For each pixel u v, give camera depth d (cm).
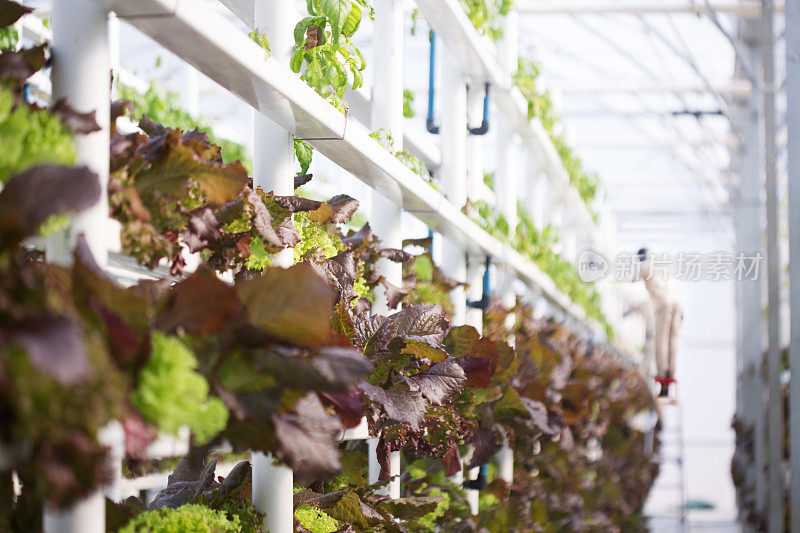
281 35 255
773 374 827
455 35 469
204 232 187
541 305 1033
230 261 209
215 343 161
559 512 698
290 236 230
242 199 203
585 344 1053
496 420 422
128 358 133
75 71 155
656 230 2128
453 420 307
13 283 123
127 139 174
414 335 280
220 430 164
